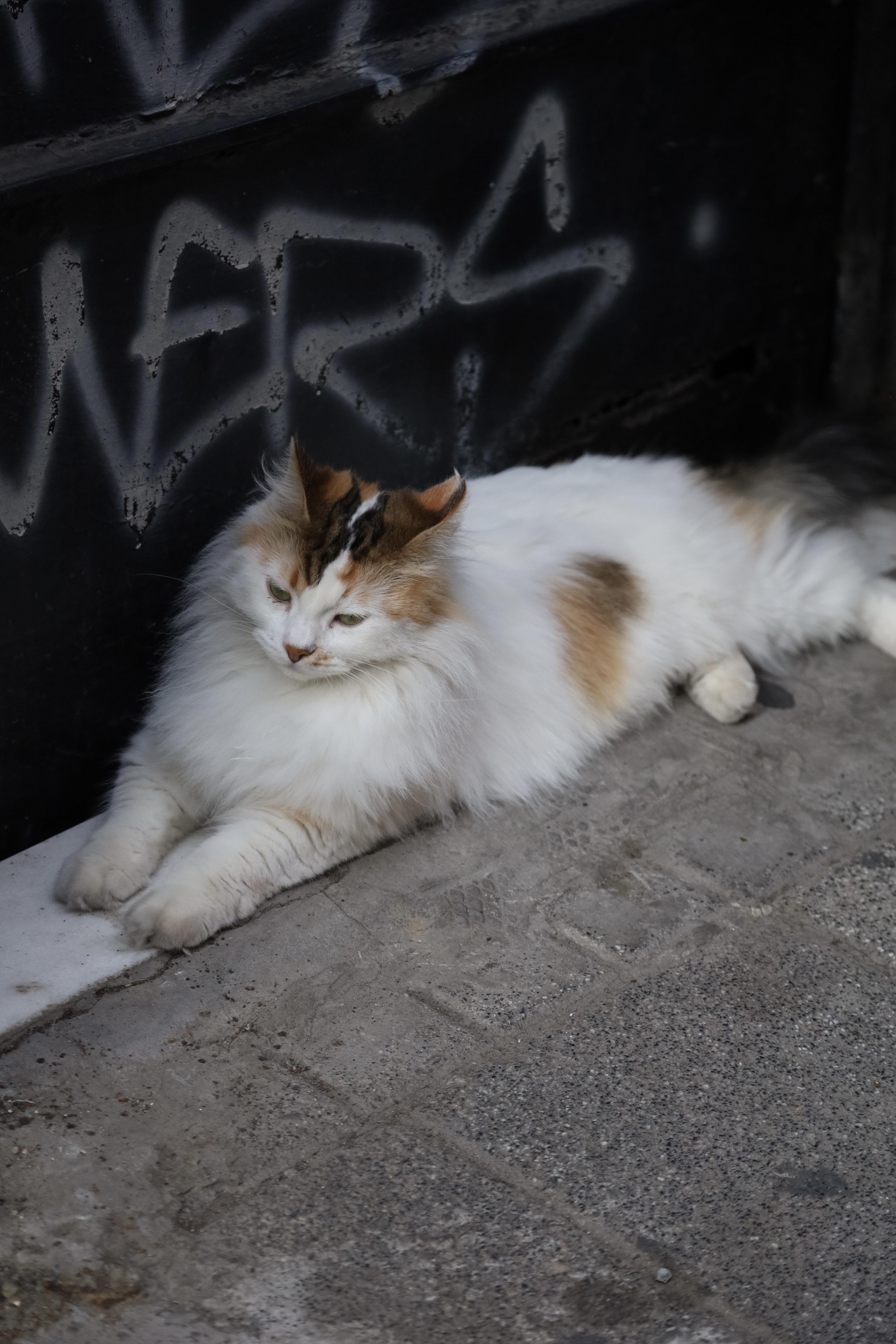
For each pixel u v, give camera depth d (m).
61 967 1.43
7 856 1.56
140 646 1.58
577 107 1.66
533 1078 1.39
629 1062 1.40
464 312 1.67
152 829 1.51
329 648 1.43
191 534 1.58
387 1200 1.33
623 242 1.74
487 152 1.63
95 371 1.49
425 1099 1.38
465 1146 1.36
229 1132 1.36
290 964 1.45
